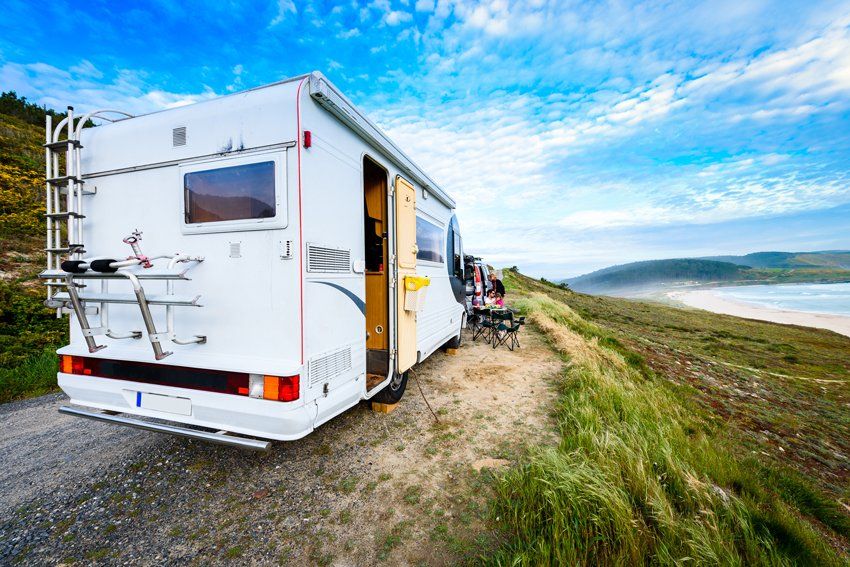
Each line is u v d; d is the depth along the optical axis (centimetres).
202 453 320
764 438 675
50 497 262
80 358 279
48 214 271
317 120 256
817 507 340
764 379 1325
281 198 233
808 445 700
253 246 242
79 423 391
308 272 242
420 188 480
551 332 891
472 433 362
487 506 251
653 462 280
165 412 256
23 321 741
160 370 256
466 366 608
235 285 246
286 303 235
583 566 190
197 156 255
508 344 790
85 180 288
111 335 258
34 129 2784
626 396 445
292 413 227
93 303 275
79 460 311
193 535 225
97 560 206
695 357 1443
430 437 352
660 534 213
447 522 236
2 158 1822
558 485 231
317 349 252
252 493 266
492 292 1168
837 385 1397
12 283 897
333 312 273
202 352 254
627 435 316
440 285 577
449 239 637
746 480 308
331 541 221
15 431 375
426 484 277
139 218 273
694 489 243
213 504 254
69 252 271
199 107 258
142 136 271
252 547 216
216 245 250
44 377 533
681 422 467
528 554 197
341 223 287
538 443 341
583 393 429
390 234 381
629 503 228
